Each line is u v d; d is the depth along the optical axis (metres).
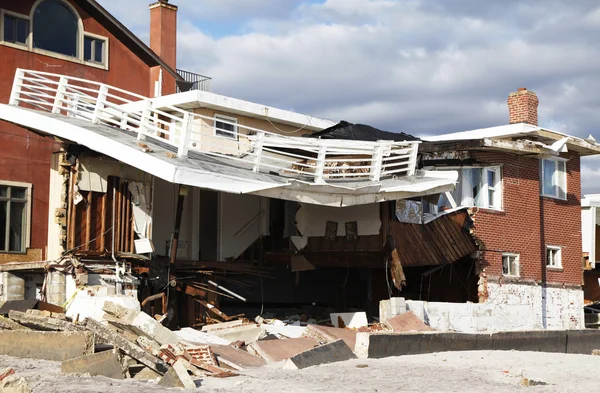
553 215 28.86
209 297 21.52
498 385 13.76
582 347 23.48
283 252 24.53
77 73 26.92
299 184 18.94
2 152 23.23
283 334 19.05
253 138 19.73
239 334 18.48
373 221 22.56
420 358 17.05
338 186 19.70
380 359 16.56
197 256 23.58
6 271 19.30
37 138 24.09
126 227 19.91
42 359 14.73
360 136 24.61
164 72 30.28
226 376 13.73
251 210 25.11
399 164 22.62
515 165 26.94
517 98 30.27
